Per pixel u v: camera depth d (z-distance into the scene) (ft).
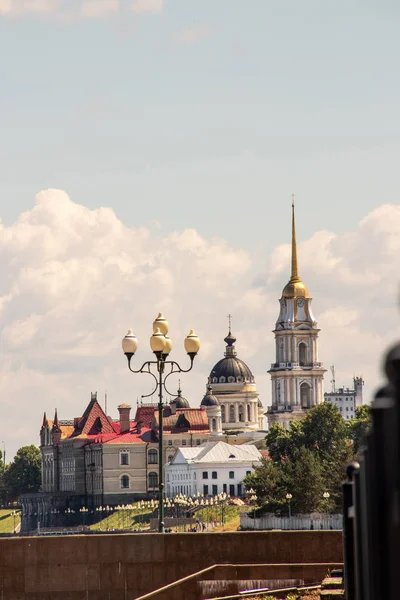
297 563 290.97
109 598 288.71
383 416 79.56
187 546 290.76
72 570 289.12
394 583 78.79
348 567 147.33
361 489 106.73
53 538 289.74
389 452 77.15
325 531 293.43
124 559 289.94
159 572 290.56
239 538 292.61
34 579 288.71
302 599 240.94
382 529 81.46
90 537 290.15
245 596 265.95
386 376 76.33
